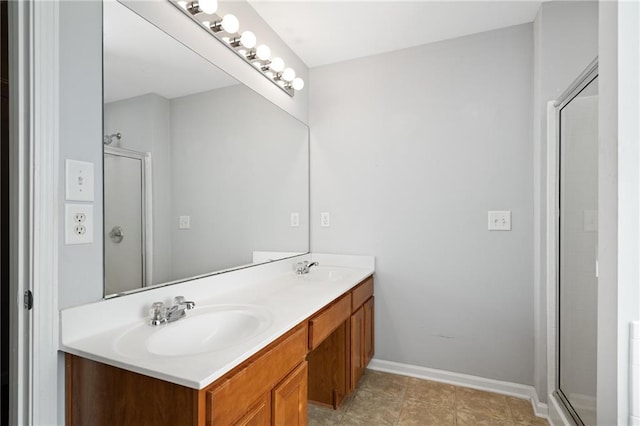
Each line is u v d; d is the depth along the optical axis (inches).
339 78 98.3
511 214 80.7
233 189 70.7
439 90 87.6
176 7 57.2
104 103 44.8
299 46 90.0
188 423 31.9
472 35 84.6
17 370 37.0
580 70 70.2
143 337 41.3
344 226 97.3
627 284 31.4
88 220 42.4
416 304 89.7
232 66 70.7
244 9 72.1
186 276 58.3
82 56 42.1
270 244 82.5
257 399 40.1
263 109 80.6
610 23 33.3
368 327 87.3
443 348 87.0
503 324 81.5
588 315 55.7
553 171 71.0
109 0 45.8
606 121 34.0
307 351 54.1
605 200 34.1
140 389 34.7
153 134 52.5
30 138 36.9
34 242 36.9
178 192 56.9
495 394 80.8
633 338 31.0
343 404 76.2
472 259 84.3
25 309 37.0
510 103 81.0
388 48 91.2
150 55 52.1
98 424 37.4
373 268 93.0
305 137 99.7
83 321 40.8
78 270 41.2
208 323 50.3
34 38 37.0
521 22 79.6
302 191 97.7
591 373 54.4
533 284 78.6
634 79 31.5
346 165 97.2
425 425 68.5
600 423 34.7
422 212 89.0
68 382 39.4
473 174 84.1
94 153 43.4
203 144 62.8
